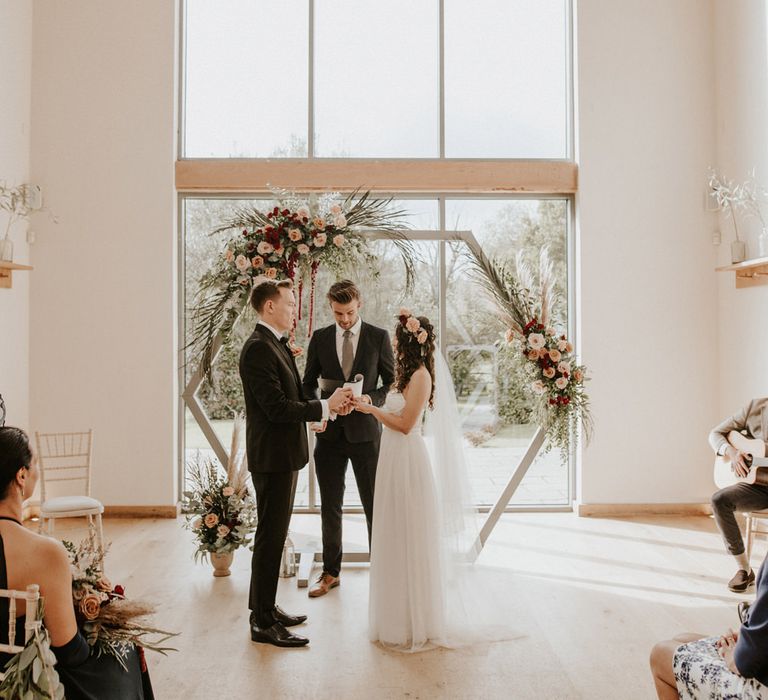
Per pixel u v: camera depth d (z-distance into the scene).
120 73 6.10
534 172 6.20
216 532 4.50
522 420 6.32
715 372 6.15
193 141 6.34
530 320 4.71
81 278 6.08
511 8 6.40
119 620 2.10
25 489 1.96
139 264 6.09
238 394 6.20
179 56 6.30
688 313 6.15
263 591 3.51
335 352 4.35
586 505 6.13
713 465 6.14
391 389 3.73
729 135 5.91
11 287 5.75
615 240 6.15
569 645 3.49
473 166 6.21
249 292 4.69
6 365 5.70
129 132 6.09
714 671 1.99
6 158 5.68
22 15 5.91
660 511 6.14
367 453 4.28
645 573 4.60
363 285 6.26
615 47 6.15
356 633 3.63
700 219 6.15
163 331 6.09
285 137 6.36
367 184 6.20
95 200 6.08
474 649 3.45
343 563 4.85
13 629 1.73
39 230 6.07
